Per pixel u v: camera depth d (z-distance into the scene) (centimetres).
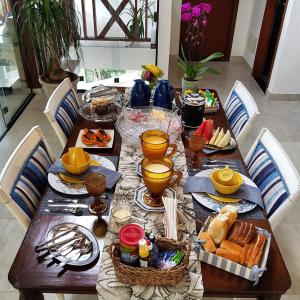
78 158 133
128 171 138
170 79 441
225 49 505
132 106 181
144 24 354
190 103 164
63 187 128
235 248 99
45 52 311
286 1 358
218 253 98
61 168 133
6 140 308
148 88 180
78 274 97
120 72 387
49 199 124
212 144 155
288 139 322
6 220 221
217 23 484
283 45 364
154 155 132
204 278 96
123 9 347
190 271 97
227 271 98
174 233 106
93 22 356
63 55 327
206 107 186
